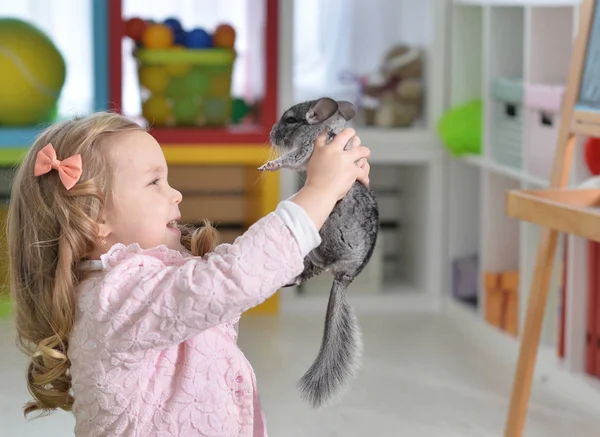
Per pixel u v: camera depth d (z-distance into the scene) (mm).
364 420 2287
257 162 3178
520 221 2963
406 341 2959
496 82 2924
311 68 3568
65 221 1279
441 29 3268
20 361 2619
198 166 3320
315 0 3553
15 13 3438
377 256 3396
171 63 3139
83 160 1295
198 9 3488
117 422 1250
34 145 1342
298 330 3059
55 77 3092
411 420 2291
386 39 3586
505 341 2852
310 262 1264
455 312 3240
